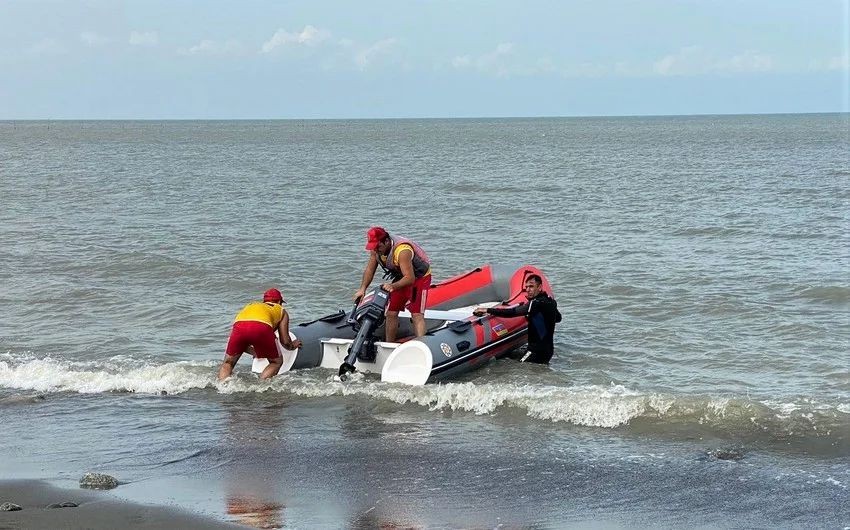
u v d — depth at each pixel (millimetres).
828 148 65438
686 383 8867
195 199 29328
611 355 10000
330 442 7008
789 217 22469
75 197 29766
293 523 5281
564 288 13805
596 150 68625
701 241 18656
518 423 7480
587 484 6020
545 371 9320
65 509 5395
